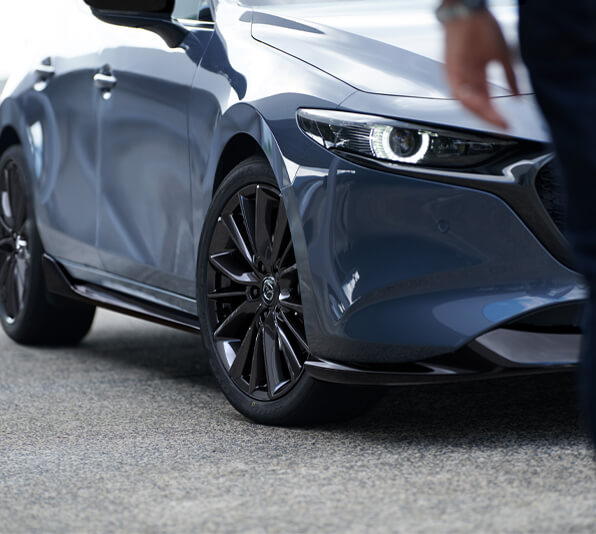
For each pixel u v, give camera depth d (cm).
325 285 339
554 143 203
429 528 253
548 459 313
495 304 323
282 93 358
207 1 425
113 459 330
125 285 469
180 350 544
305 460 323
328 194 335
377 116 330
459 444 336
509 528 251
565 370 330
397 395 414
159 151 426
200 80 402
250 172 373
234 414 392
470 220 321
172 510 275
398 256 326
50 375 477
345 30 367
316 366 348
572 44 198
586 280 205
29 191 539
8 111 554
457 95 190
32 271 540
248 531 256
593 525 251
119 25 438
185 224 414
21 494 295
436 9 191
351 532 252
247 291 386
